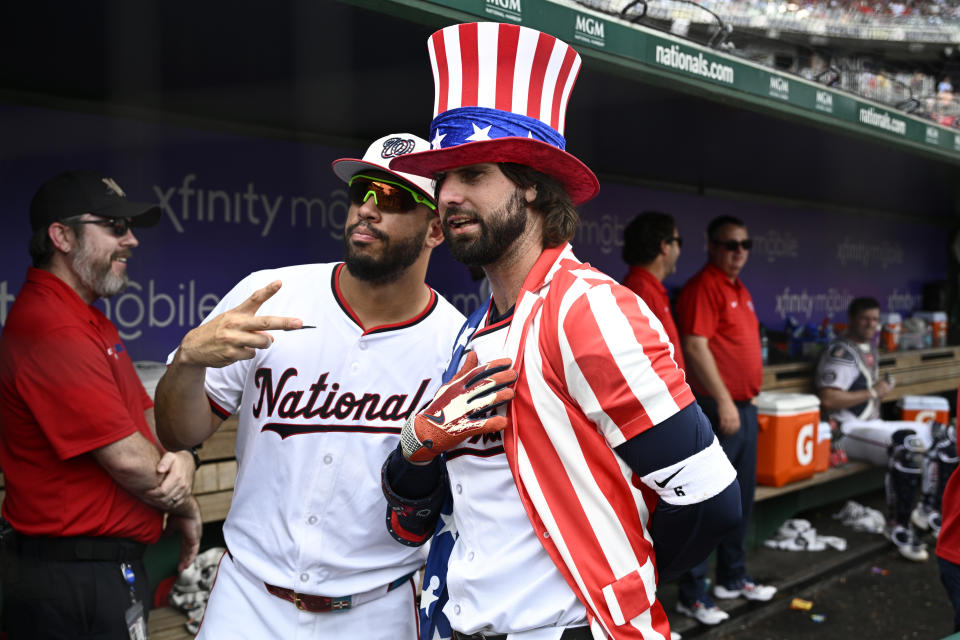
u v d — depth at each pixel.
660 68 2.60
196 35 2.46
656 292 3.91
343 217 3.87
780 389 5.45
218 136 3.38
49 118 2.88
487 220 1.31
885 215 7.69
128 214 2.09
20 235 2.83
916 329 7.39
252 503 1.75
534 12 2.17
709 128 3.95
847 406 5.50
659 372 1.20
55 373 1.93
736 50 3.26
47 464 1.97
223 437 3.18
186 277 3.29
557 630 1.26
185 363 1.55
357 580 1.74
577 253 5.00
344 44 2.58
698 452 1.22
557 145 1.36
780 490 4.79
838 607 4.33
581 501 1.24
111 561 2.05
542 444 1.26
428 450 1.28
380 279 1.68
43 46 2.50
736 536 4.14
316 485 1.71
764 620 4.12
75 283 2.06
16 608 2.02
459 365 1.46
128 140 3.09
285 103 3.27
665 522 1.28
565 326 1.22
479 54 1.30
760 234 6.32
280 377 1.72
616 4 2.60
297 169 3.67
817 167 5.15
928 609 4.33
